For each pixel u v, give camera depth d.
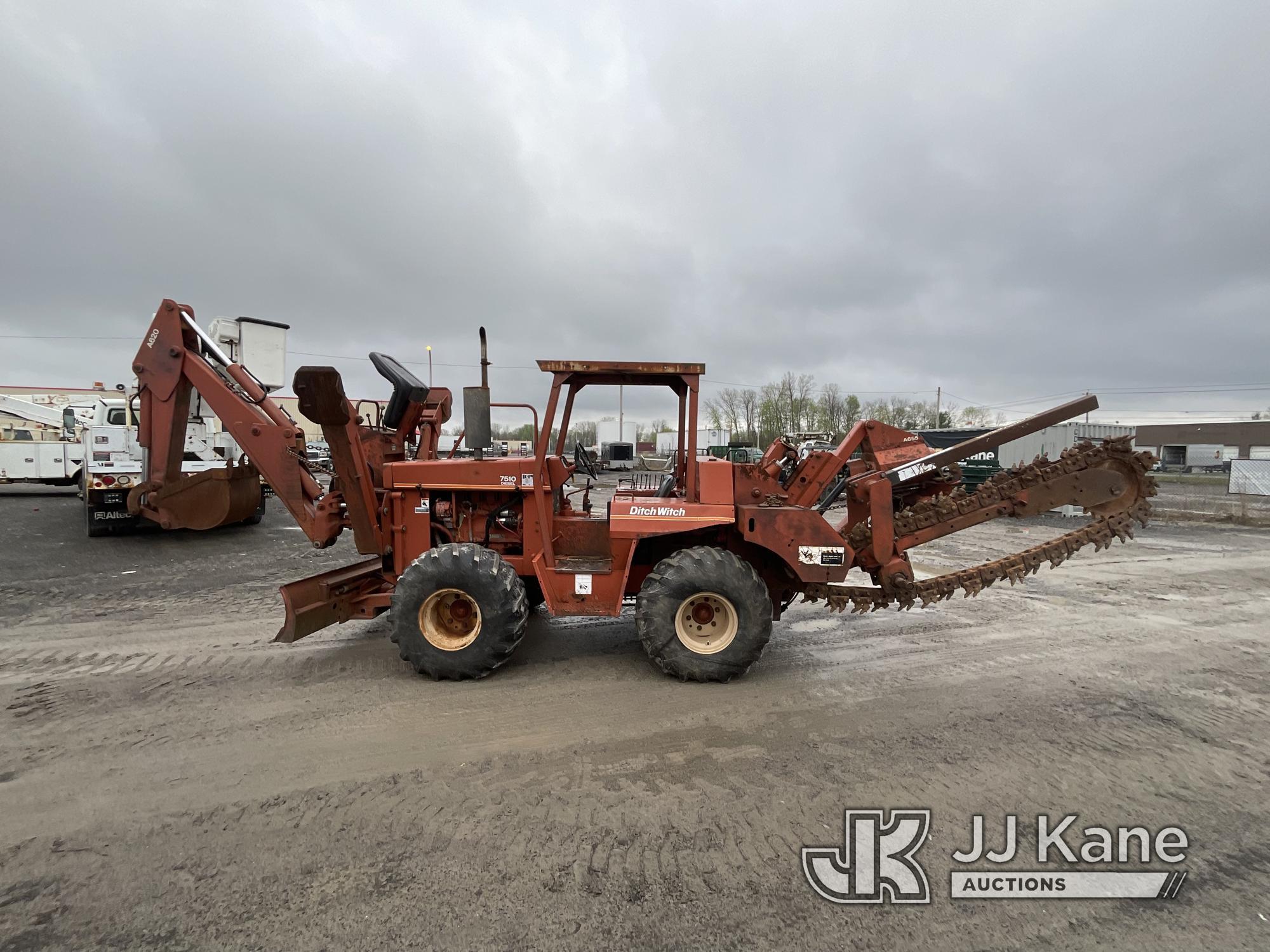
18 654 4.60
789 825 2.60
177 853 2.40
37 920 2.05
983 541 10.50
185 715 3.58
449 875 2.29
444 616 4.18
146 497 4.70
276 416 4.75
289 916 2.08
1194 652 4.79
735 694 3.93
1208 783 2.95
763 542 4.15
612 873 2.30
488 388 4.96
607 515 4.87
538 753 3.17
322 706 3.71
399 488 4.64
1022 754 3.20
